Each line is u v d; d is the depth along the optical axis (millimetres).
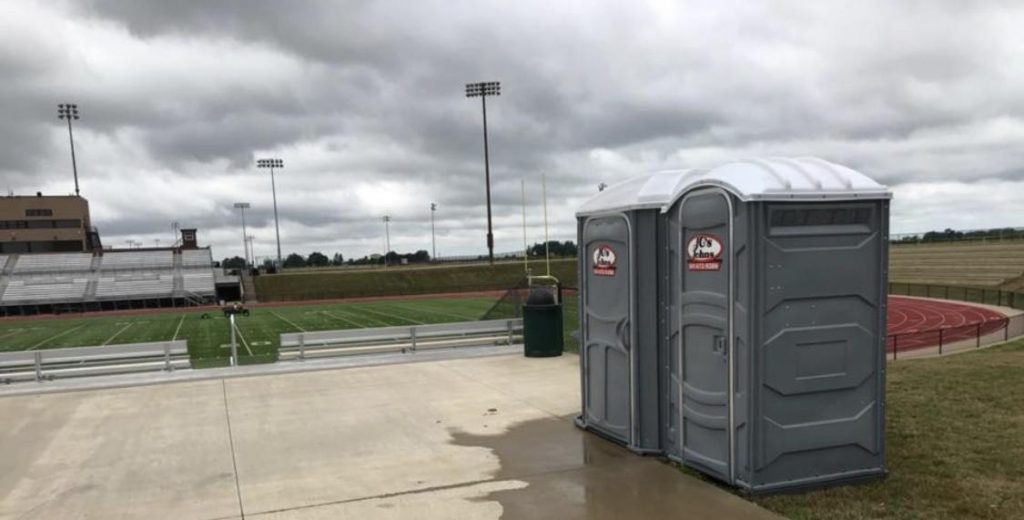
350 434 7527
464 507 5281
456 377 10734
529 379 10445
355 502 5457
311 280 63750
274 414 8562
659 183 6488
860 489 5320
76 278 59125
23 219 75750
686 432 6012
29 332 32625
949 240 86750
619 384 6789
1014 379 9508
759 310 5109
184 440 7438
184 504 5520
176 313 44000
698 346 5758
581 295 7449
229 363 12625
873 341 5480
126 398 9656
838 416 5391
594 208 7055
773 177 5195
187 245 77938
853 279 5371
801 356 5258
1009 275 53969
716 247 5449
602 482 5738
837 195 5176
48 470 6484
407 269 71312
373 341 13930
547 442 7004
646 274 6410
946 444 6391
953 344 20266
